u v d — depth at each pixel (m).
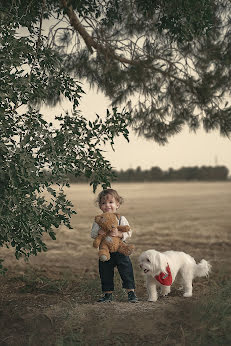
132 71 9.07
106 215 5.13
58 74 5.34
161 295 5.36
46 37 5.32
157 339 4.06
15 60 4.39
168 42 8.81
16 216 4.54
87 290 6.05
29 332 4.30
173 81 9.35
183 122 9.38
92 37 8.53
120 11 8.25
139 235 13.12
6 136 4.54
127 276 5.12
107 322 4.43
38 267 7.90
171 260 5.16
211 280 6.55
